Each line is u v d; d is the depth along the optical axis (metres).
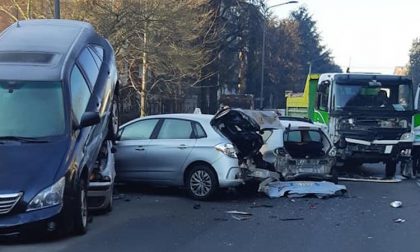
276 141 12.74
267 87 74.94
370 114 15.84
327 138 13.49
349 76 16.17
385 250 7.64
